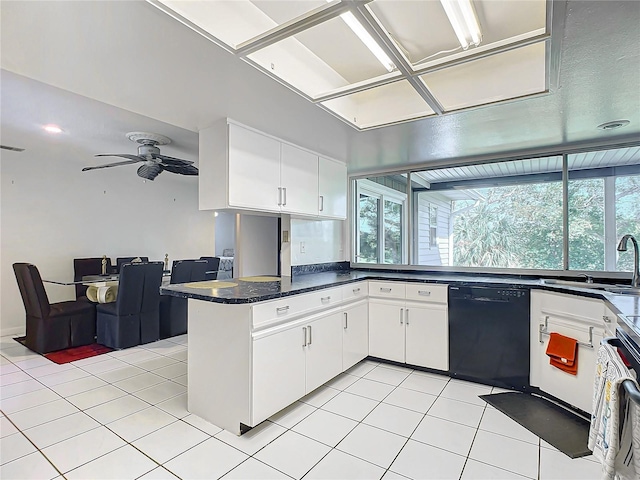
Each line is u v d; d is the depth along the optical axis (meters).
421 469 1.82
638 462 0.86
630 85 1.90
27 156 4.64
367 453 1.95
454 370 3.04
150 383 2.94
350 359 3.14
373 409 2.48
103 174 5.46
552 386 2.57
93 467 1.81
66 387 2.84
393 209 4.12
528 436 2.12
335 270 4.24
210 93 2.01
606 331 2.11
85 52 1.57
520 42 1.48
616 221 2.94
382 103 2.55
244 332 2.12
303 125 2.58
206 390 2.32
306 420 2.32
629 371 0.94
